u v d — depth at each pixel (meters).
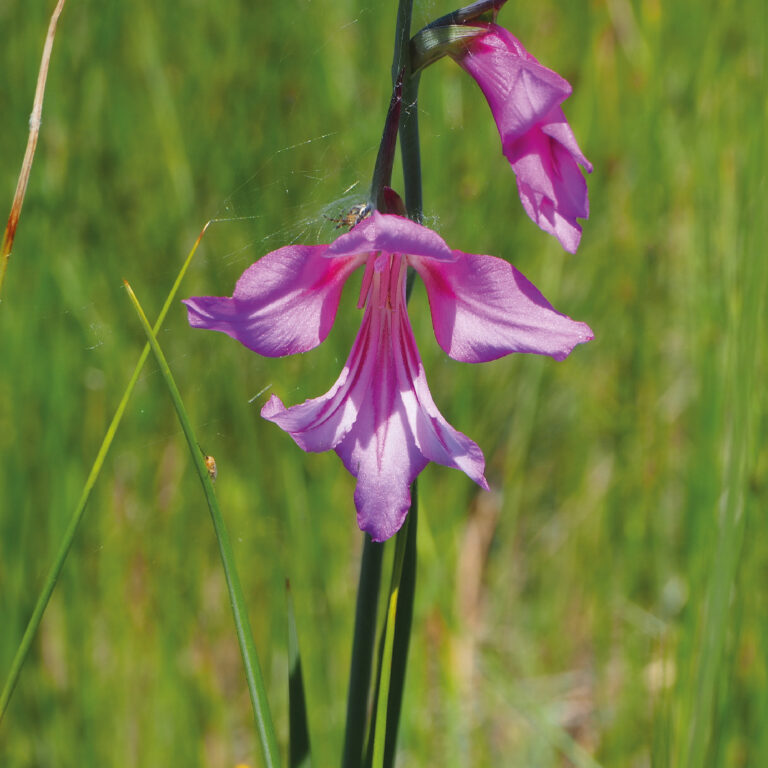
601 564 4.23
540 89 1.95
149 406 4.35
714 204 4.12
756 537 3.35
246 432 4.29
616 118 5.19
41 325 4.23
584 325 2.08
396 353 2.27
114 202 4.67
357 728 2.29
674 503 4.46
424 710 3.70
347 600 4.02
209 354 4.45
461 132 4.86
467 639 4.04
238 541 4.20
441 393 4.80
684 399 4.66
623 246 4.81
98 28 4.82
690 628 3.20
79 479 4.09
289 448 4.12
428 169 4.75
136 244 4.62
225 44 4.96
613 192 5.07
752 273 2.99
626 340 4.68
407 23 2.09
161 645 3.77
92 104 4.80
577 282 4.97
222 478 4.27
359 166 4.74
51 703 3.68
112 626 3.86
